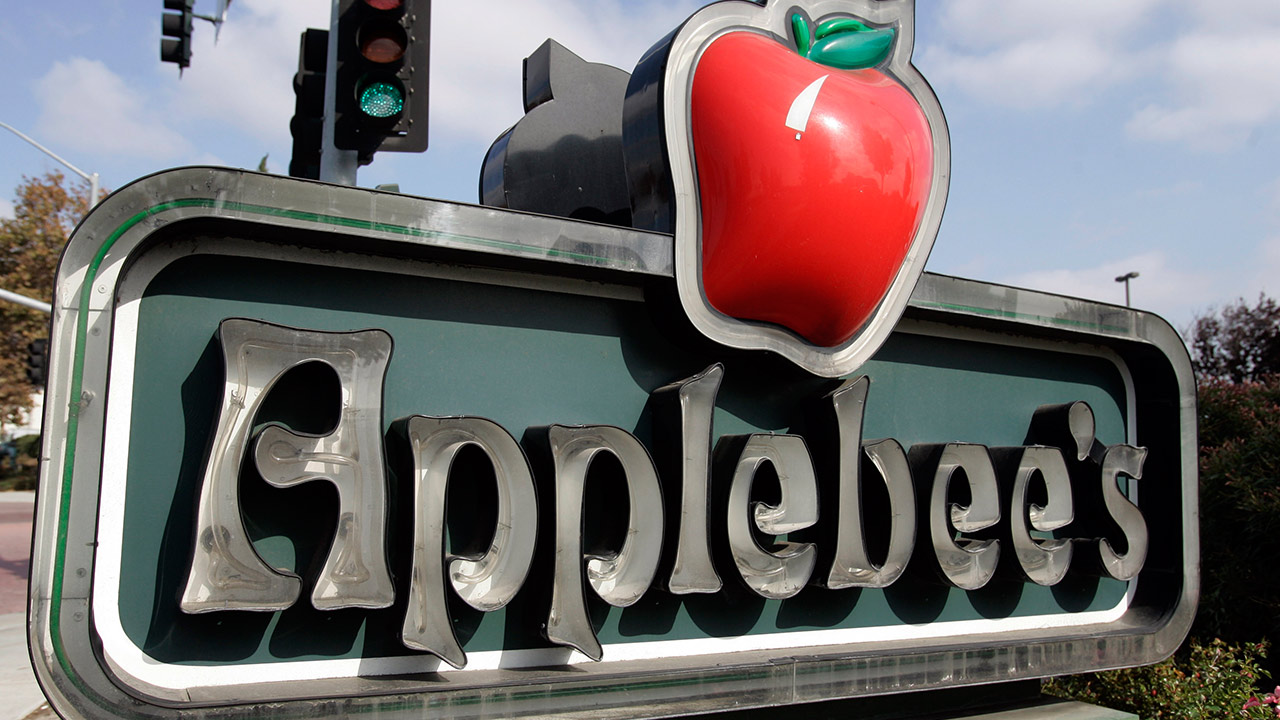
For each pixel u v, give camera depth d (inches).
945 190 185.5
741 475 162.6
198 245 130.0
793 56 171.2
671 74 163.2
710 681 152.3
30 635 111.1
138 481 125.0
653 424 162.9
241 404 124.9
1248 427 312.0
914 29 186.7
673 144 161.9
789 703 159.6
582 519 144.2
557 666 149.2
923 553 184.2
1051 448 197.3
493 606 136.3
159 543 125.4
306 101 196.9
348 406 131.0
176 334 129.1
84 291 117.8
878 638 183.5
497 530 139.4
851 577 171.0
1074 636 196.5
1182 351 220.1
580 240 149.9
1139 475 209.8
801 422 180.2
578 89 215.3
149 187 121.5
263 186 126.6
